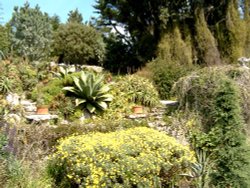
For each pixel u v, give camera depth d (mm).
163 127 7363
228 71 7488
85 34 23531
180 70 10672
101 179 4266
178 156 5078
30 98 8023
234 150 4367
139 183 4418
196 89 7305
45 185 4445
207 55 14281
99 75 8602
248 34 15328
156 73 10625
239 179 4324
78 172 4426
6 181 4160
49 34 21047
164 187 5012
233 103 4438
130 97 8477
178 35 14305
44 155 5566
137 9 17750
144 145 4906
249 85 7121
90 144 4676
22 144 5500
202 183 4902
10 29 19688
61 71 8945
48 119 7117
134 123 7020
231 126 4406
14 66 8758
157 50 15062
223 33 15211
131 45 19406
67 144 4812
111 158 4543
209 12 15844
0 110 6824
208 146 5895
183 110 7668
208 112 6934
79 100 7770
